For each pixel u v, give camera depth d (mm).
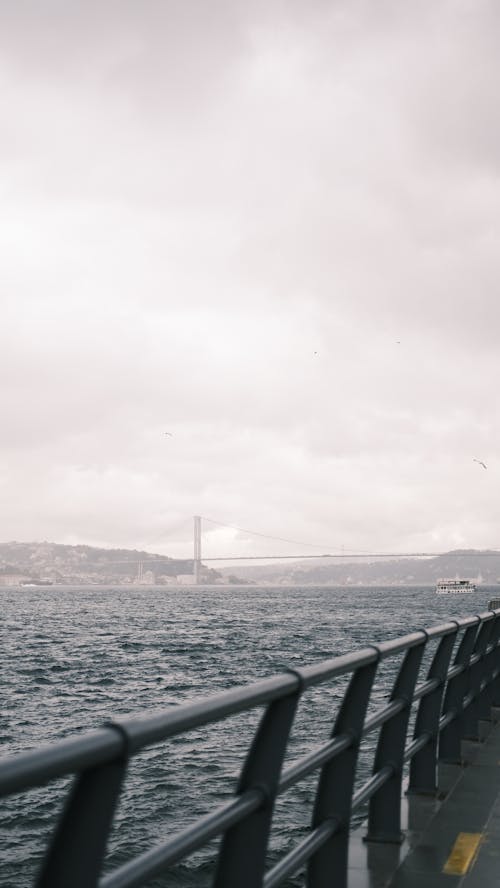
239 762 21172
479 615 8445
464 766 7957
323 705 28469
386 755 5660
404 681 5680
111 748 2141
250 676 47188
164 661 57156
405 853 5457
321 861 4422
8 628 103375
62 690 41531
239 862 3262
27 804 18672
